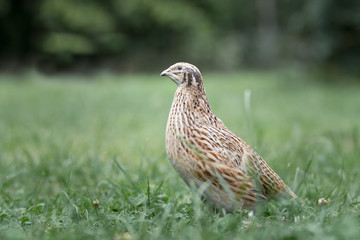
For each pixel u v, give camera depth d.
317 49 33.19
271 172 7.06
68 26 50.53
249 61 62.16
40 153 11.80
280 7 63.16
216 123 7.10
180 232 5.59
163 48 55.28
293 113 20.75
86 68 52.44
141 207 7.14
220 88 34.41
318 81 35.31
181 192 8.26
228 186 6.45
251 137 9.09
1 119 18.66
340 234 5.09
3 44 51.25
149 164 10.08
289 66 51.03
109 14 52.22
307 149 11.23
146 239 5.50
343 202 7.18
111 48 52.41
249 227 5.77
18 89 33.03
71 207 7.18
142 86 34.22
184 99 6.94
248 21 66.75
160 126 16.97
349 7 31.02
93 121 17.72
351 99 25.72
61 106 22.92
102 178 9.33
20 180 9.46
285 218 6.54
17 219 6.60
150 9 52.72
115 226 6.04
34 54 51.44
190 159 6.59
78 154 11.30
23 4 50.44
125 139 14.05
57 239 5.43
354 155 10.83
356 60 33.62
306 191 8.12
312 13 31.69
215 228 5.75
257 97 28.23
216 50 57.31
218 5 60.31
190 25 54.84
